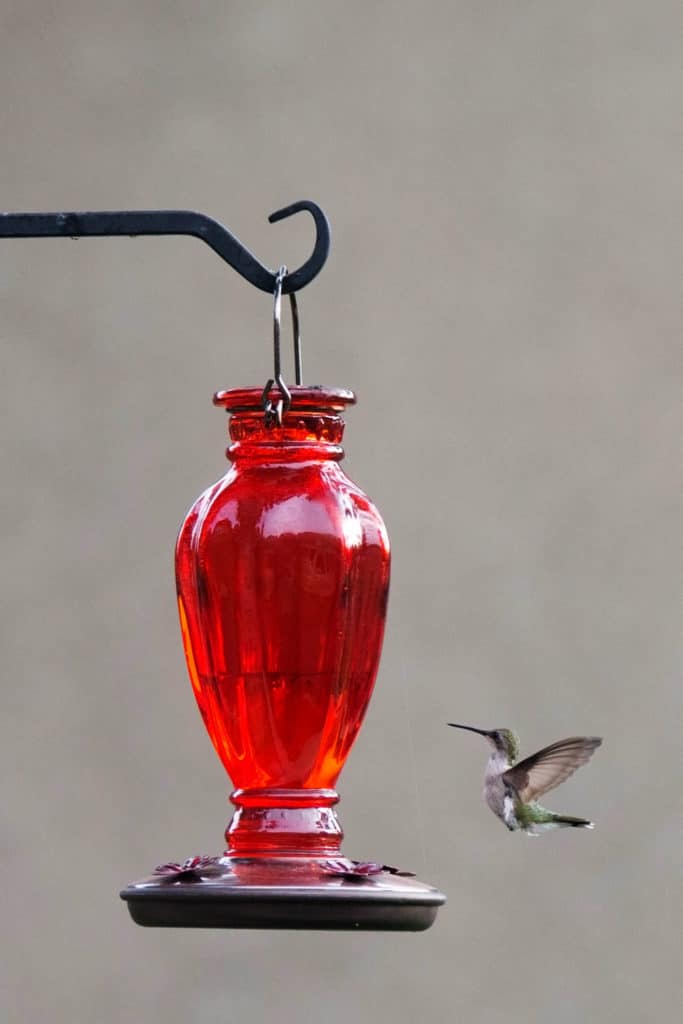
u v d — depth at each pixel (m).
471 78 13.52
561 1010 12.63
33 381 13.46
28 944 12.80
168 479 13.41
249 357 13.44
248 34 13.48
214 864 3.37
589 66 13.51
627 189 13.41
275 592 3.47
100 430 13.42
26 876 12.91
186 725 13.14
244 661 3.48
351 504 3.54
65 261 13.55
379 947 12.73
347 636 3.50
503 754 6.89
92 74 13.44
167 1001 12.73
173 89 13.44
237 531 3.49
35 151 13.37
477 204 13.44
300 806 3.50
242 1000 12.70
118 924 12.86
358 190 13.44
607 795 12.87
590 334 13.34
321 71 13.47
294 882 3.21
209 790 13.07
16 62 13.41
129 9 13.48
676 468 13.23
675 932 12.68
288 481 3.53
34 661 13.19
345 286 13.38
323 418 3.58
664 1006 12.59
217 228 3.56
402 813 12.87
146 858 12.98
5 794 13.00
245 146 13.40
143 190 13.34
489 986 12.68
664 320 13.32
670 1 13.54
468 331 13.38
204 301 13.51
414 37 13.53
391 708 13.00
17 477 13.37
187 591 3.56
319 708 3.48
